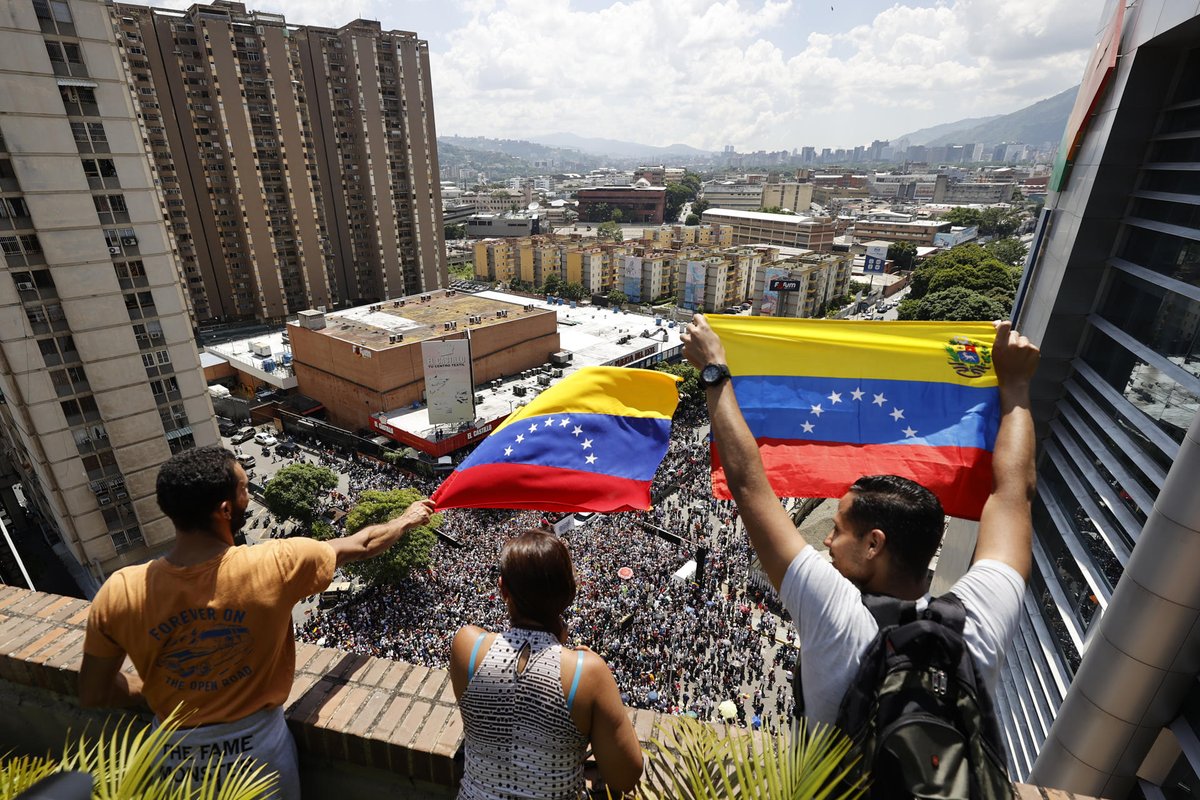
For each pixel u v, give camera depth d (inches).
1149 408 495.5
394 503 1561.3
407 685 170.4
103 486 1392.7
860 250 6240.2
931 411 180.9
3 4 1086.4
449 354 2253.9
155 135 3265.3
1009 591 100.0
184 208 3452.3
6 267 1188.5
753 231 6402.6
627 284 4638.3
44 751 185.8
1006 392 139.1
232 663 131.6
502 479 210.5
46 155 1183.6
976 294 3179.1
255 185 3503.9
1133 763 430.3
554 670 107.8
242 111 3363.7
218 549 133.9
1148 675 401.1
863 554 107.3
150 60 3159.5
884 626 94.4
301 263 3764.8
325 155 3759.8
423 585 1461.6
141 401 1407.5
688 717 116.8
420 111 4013.3
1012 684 657.6
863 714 85.5
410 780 157.2
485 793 110.2
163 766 133.1
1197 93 491.8
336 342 2613.2
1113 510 511.5
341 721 158.1
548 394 221.6
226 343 3366.1
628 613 1353.3
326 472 1886.1
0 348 1212.5
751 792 89.4
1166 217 502.0
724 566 1583.4
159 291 1382.9
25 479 1659.7
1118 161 550.9
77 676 174.9
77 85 1190.3
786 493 182.7
